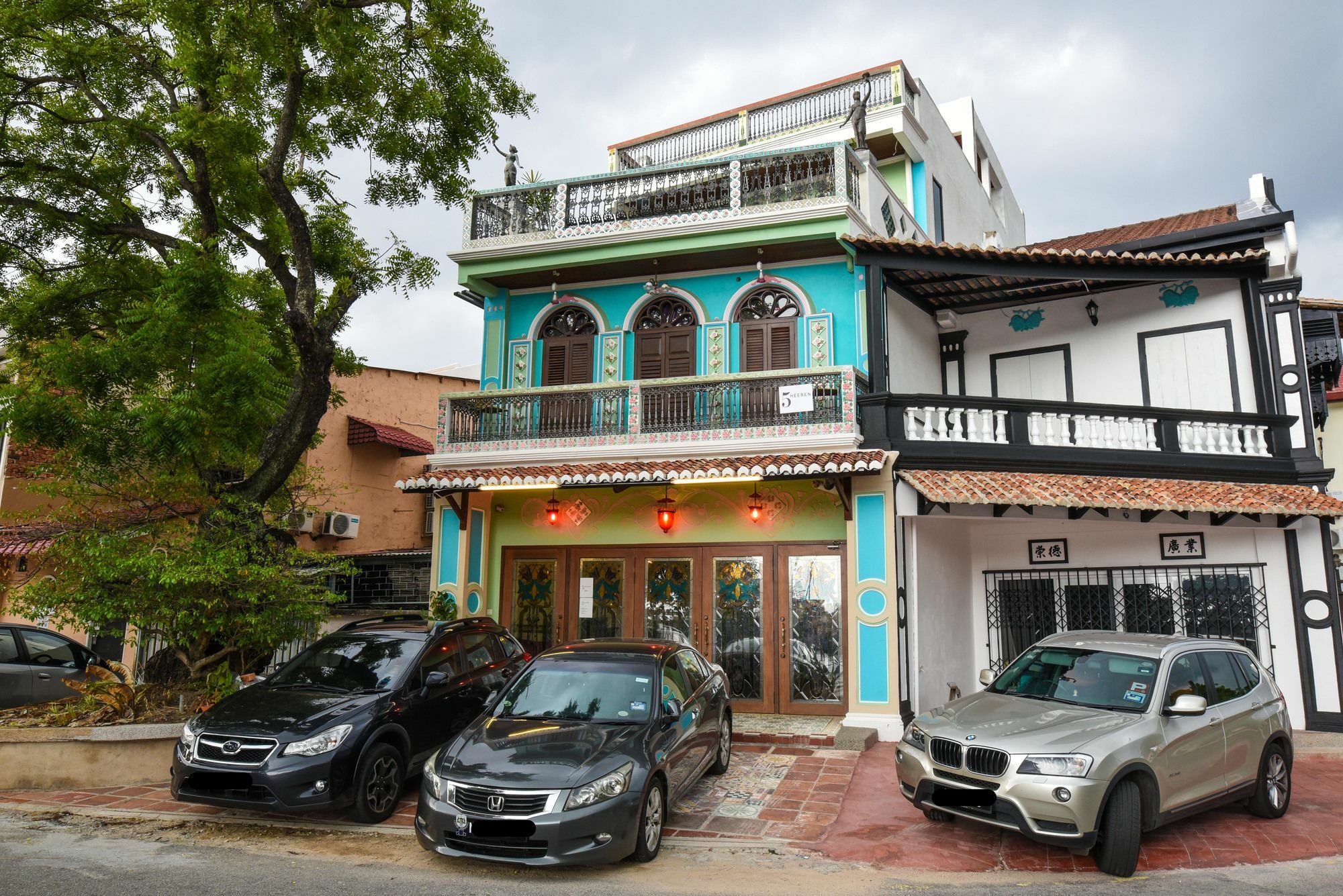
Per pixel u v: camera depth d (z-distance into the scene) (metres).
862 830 7.44
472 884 6.16
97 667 9.96
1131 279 12.95
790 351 13.68
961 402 12.18
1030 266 12.66
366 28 11.27
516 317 15.34
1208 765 7.15
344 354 13.73
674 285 14.47
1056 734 6.57
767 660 12.46
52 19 11.49
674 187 14.00
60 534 9.89
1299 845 7.09
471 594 13.77
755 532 12.80
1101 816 6.29
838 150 12.97
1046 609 13.41
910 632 11.58
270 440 11.56
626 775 6.55
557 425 13.66
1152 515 12.07
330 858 6.76
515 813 6.22
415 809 8.15
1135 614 12.82
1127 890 6.04
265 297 13.29
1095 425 12.48
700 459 12.42
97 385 10.06
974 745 6.70
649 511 13.39
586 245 13.96
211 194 12.24
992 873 6.44
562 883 6.20
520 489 13.70
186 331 10.25
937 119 19.81
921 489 11.07
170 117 11.27
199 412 9.85
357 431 19.62
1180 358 13.80
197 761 7.45
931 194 18.67
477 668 9.71
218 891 5.93
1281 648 11.83
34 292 12.62
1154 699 7.01
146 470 10.52
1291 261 12.86
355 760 7.55
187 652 10.62
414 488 12.91
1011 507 11.84
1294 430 12.65
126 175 13.14
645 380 13.29
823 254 13.63
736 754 10.25
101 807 8.17
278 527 11.87
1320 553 11.71
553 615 13.76
